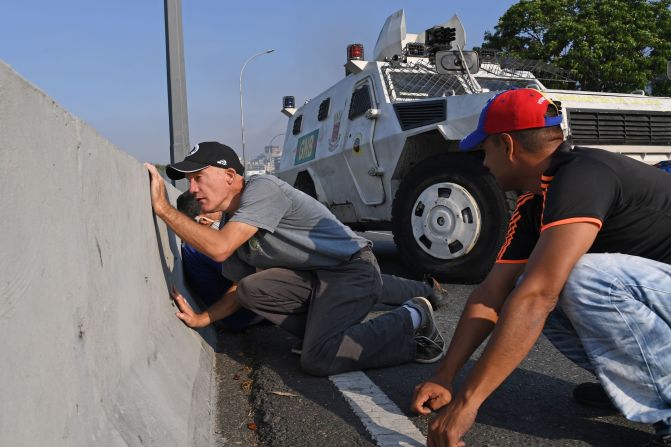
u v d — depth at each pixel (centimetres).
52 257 121
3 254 97
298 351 303
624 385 189
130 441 142
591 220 174
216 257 268
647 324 182
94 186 161
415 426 218
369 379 270
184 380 221
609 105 527
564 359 301
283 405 237
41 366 107
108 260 168
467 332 202
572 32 1775
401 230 536
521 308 169
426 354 294
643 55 1792
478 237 496
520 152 194
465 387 170
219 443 206
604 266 187
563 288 192
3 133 101
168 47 653
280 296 291
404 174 602
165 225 297
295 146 880
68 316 127
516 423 221
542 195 200
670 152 553
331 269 287
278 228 284
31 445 98
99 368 144
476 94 518
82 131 153
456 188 503
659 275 184
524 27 1878
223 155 284
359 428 216
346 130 682
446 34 682
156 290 244
